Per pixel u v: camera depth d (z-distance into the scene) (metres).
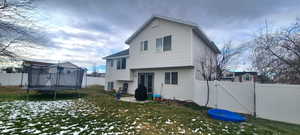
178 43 10.43
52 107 7.38
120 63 15.23
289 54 7.17
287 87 5.64
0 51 8.59
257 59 8.73
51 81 12.23
